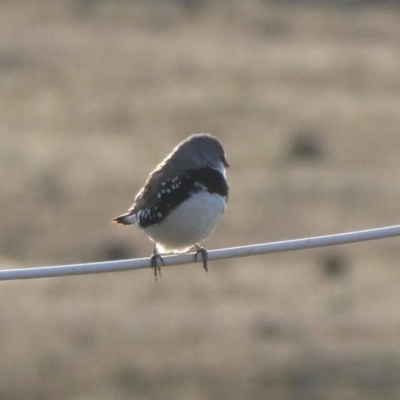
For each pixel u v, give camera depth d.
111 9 58.81
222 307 24.14
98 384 20.84
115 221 10.77
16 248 29.53
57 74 47.97
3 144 39.09
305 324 23.31
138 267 9.57
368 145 38.59
